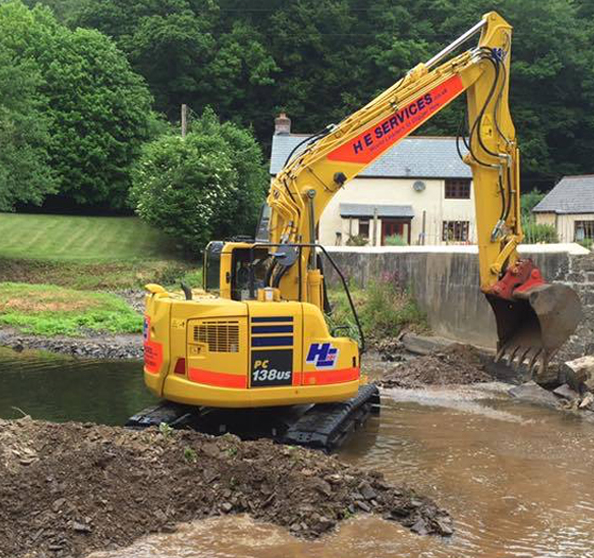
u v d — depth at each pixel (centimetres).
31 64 3150
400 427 1067
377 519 692
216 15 6297
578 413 1162
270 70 5978
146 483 686
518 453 938
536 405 1219
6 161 2981
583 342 1325
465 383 1400
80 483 658
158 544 625
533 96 5722
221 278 988
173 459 721
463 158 1178
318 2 6169
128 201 3984
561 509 742
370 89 6012
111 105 4353
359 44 6125
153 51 5744
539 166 5525
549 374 1323
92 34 4525
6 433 712
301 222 1027
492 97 1159
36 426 745
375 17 6159
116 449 711
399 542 647
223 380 888
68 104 4247
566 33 5719
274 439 945
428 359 1488
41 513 623
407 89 1112
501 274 1167
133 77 4659
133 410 1140
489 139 1162
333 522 669
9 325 2006
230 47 5988
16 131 3002
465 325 1681
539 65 5600
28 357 1662
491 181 1170
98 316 2131
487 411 1173
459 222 3928
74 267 3180
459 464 888
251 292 956
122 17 6128
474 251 1666
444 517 702
